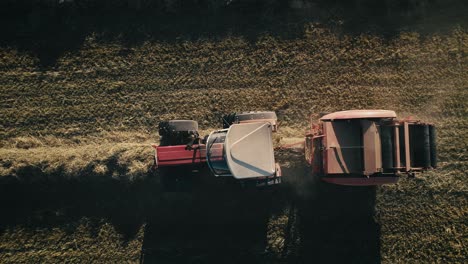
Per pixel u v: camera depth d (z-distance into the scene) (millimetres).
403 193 10750
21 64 10922
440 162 10797
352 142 8906
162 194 10758
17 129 10828
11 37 10961
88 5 10969
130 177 10414
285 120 10969
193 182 10555
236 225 10734
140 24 11078
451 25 10969
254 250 10633
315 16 11047
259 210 10734
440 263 10609
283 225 10688
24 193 10711
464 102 10969
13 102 10859
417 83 11039
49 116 10875
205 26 11094
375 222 10711
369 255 10656
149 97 10984
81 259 10664
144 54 11031
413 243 10664
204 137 10109
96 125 10906
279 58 11070
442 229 10664
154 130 10922
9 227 10656
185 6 11023
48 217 10711
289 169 10562
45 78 10930
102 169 10414
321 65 11070
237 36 11086
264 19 11125
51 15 11023
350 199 10750
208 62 11039
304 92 11008
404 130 8789
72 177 10453
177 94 10992
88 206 10750
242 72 11031
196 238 10703
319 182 10719
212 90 11000
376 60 11078
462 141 10836
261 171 8641
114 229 10727
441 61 11062
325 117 9242
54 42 11008
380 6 11086
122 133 10883
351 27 11023
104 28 11039
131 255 10664
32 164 10336
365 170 8672
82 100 10930
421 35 10969
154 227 10734
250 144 8641
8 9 10938
